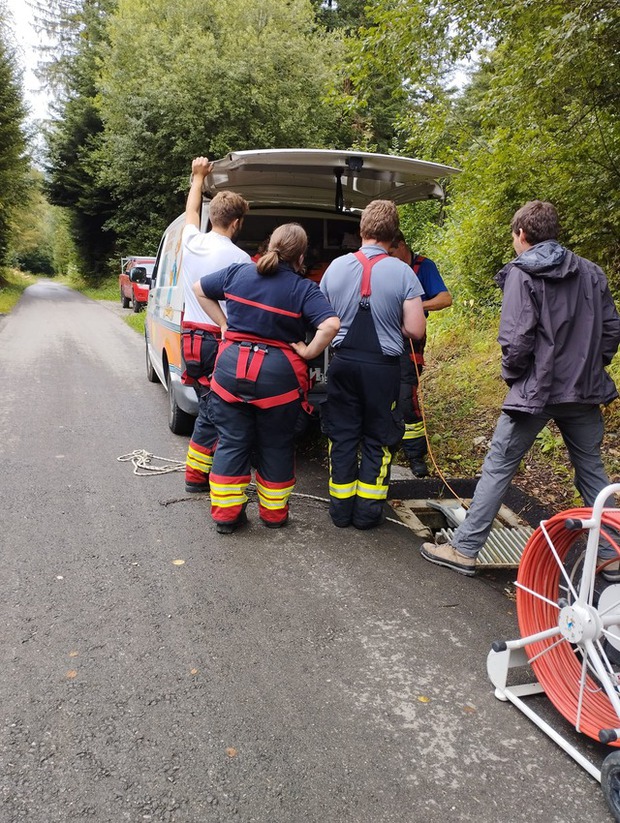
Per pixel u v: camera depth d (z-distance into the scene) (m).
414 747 2.38
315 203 6.14
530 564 2.75
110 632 2.98
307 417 4.05
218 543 3.96
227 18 24.06
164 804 2.07
